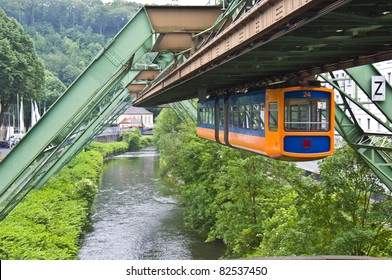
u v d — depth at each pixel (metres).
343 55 15.88
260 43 13.19
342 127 22.08
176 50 22.02
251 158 28.64
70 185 48.44
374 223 19.97
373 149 20.92
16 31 81.44
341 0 9.70
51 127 18.50
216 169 40.88
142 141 128.75
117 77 22.06
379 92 20.06
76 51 167.25
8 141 85.44
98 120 48.41
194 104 54.62
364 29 12.48
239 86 25.97
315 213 20.16
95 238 39.69
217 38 15.91
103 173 76.44
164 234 40.84
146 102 50.97
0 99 82.06
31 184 27.41
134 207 51.03
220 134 29.56
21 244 25.28
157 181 67.31
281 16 11.27
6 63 76.56
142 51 21.98
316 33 12.66
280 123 19.03
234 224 29.64
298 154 19.08
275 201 28.34
